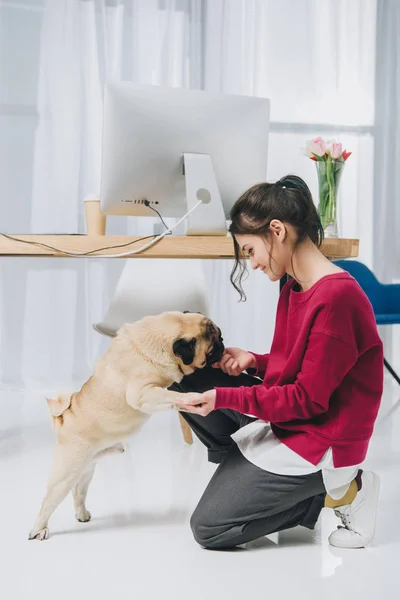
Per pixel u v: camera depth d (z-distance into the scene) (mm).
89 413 1566
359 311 1466
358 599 1323
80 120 3721
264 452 1521
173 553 1549
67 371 3830
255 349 4074
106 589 1363
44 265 3781
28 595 1335
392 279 4293
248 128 2086
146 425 2922
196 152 2008
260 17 3963
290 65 4023
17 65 3658
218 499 1534
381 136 4199
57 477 1590
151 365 1555
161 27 3793
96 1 3697
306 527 1678
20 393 3602
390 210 4254
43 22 3666
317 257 1530
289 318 1561
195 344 1569
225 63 3916
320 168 2283
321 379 1434
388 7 4148
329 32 4062
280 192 1493
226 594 1343
